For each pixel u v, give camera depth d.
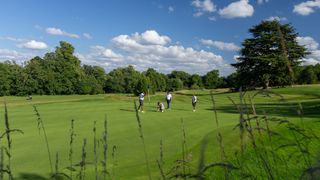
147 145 14.57
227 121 21.56
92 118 26.08
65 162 11.97
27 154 13.38
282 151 9.67
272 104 34.16
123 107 39.56
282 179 7.06
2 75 104.00
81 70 130.50
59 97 92.56
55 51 128.00
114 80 131.12
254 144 3.76
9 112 33.47
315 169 2.06
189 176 2.88
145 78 90.06
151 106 42.12
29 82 109.06
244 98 3.52
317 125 14.84
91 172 10.44
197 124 20.41
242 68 85.25
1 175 4.09
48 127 21.45
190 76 142.12
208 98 62.59
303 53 68.38
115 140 15.91
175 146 14.13
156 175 10.13
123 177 10.15
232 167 2.75
